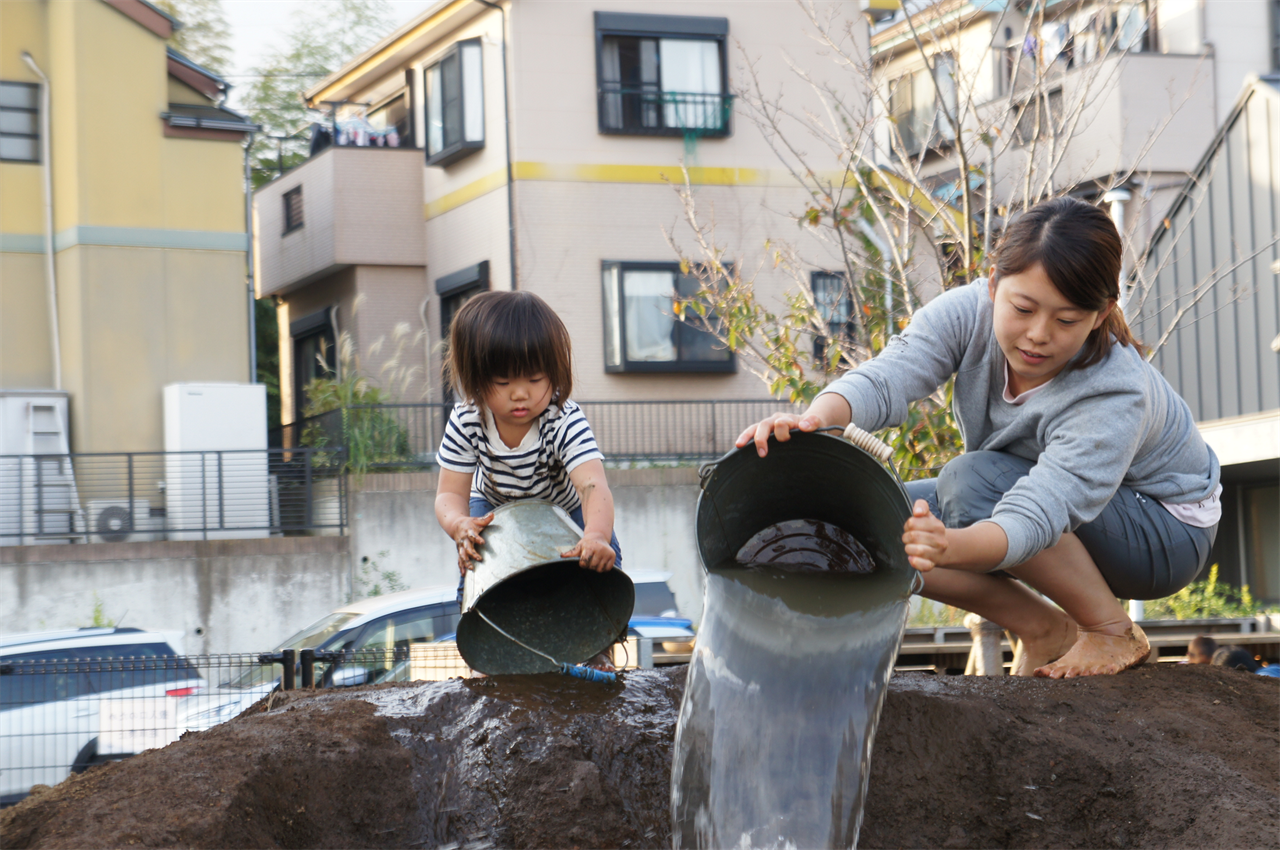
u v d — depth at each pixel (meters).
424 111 18.02
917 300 7.09
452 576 13.62
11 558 12.07
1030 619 3.32
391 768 2.62
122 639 8.66
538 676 3.05
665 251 16.22
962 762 2.72
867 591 2.71
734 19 16.33
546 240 15.97
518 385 3.10
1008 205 7.03
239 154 15.01
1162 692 3.00
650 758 2.69
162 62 14.65
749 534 3.05
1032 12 7.48
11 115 14.45
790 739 2.31
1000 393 3.00
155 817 2.18
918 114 15.00
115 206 14.30
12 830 2.24
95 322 14.15
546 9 16.08
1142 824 2.50
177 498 13.88
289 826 2.42
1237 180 12.02
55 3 14.48
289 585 12.98
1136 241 14.08
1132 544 3.05
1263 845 2.24
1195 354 12.47
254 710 3.21
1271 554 11.95
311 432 16.28
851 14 16.06
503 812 2.58
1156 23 17.52
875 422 2.91
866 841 2.60
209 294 14.73
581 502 3.41
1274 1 17.55
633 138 16.19
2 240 14.35
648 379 16.20
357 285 18.00
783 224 16.14
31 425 13.58
